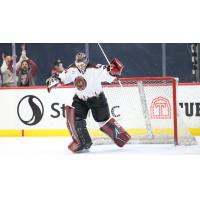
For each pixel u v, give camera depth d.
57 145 15.34
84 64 13.17
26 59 23.09
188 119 18.16
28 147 14.87
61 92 18.41
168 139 15.35
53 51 23.55
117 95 16.81
